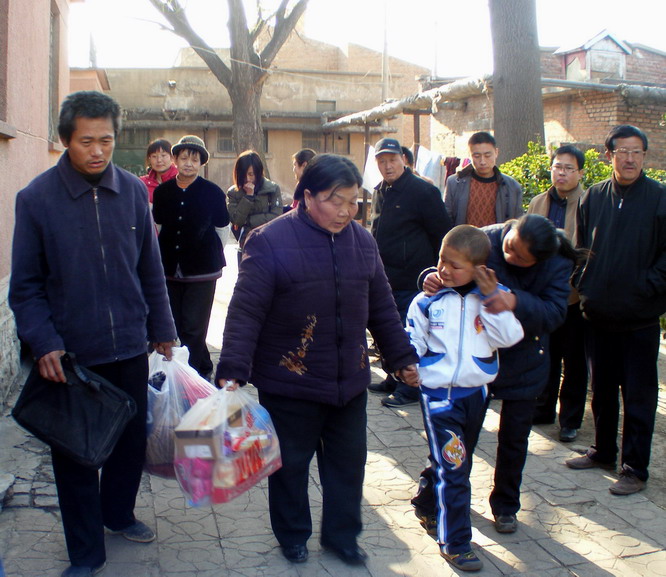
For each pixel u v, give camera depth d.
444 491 3.24
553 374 5.07
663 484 4.26
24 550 3.16
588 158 6.38
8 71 5.55
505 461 3.56
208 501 2.84
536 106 8.23
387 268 5.48
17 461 4.00
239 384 2.94
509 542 3.52
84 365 2.94
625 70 18.28
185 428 2.84
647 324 4.07
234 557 3.23
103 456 2.80
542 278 3.39
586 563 3.37
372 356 6.60
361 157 28.23
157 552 3.24
